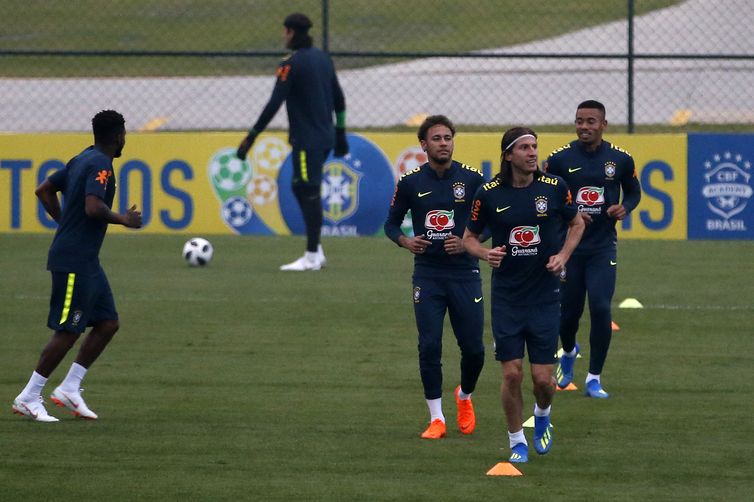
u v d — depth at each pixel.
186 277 51.00
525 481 25.14
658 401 32.56
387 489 24.53
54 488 24.53
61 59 97.69
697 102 86.94
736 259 55.28
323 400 32.44
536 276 26.55
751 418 30.69
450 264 28.66
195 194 62.03
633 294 47.66
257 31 97.31
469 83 90.94
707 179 60.03
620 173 33.75
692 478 25.39
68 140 61.50
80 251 29.50
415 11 98.25
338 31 95.12
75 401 30.12
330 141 52.91
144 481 25.05
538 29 94.38
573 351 34.22
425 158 61.22
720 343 39.69
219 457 26.94
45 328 41.28
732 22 92.38
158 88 92.12
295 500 23.80
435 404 28.97
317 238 52.84
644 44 92.12
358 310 44.44
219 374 35.28
